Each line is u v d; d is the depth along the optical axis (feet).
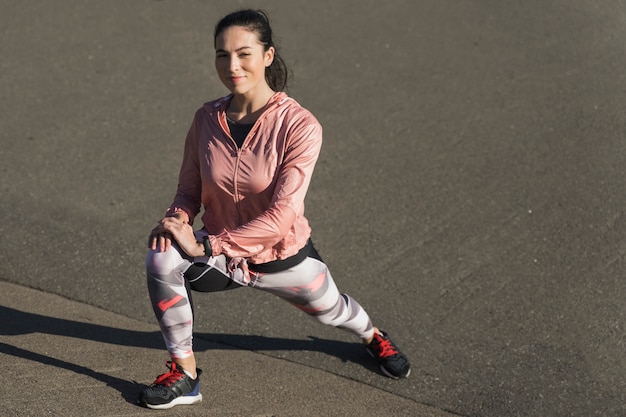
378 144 26.23
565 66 30.78
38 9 34.45
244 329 18.33
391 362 16.80
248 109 14.10
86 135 26.45
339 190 23.89
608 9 34.91
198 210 15.08
